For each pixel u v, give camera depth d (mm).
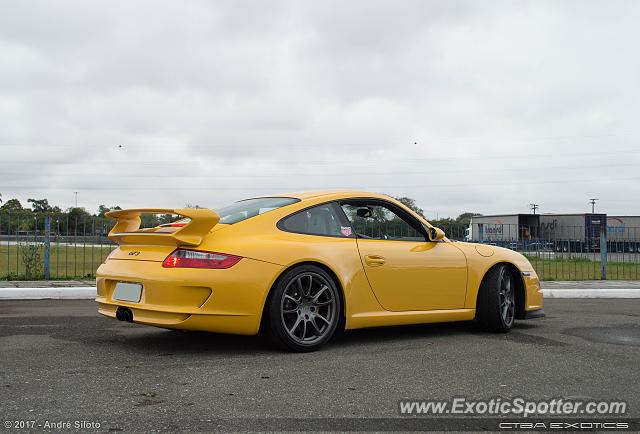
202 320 4027
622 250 15977
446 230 11695
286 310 4289
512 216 33281
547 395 3316
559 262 14102
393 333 5297
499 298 5406
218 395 3207
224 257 4098
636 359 4273
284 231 4492
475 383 3543
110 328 5324
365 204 5012
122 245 4637
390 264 4832
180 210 4148
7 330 5199
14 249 9961
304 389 3350
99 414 2865
